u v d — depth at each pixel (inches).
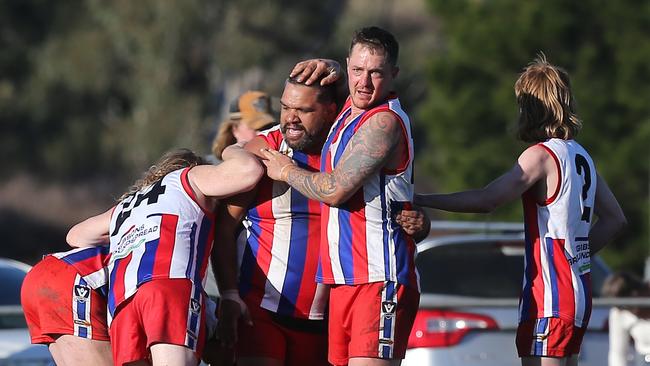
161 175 861.2
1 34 5979.3
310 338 860.0
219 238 843.4
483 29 3388.3
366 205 780.6
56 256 868.0
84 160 5964.6
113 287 813.9
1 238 5748.0
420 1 5629.9
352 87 783.1
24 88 5984.3
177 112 5295.3
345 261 788.6
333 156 794.2
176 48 5305.1
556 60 3351.4
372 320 781.3
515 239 1304.1
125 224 827.4
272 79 5339.6
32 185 6072.8
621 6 3314.5
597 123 3253.0
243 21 5270.7
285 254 844.0
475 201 829.2
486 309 1200.2
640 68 3245.6
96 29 5693.9
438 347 1187.9
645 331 1238.3
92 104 5989.2
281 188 839.7
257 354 853.2
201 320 799.7
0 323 1282.0
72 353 844.6
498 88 3373.5
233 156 816.9
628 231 3154.5
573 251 837.2
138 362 797.9
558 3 3341.5
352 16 5521.7
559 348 829.2
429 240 1304.1
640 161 3176.7
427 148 4842.5
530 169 830.5
